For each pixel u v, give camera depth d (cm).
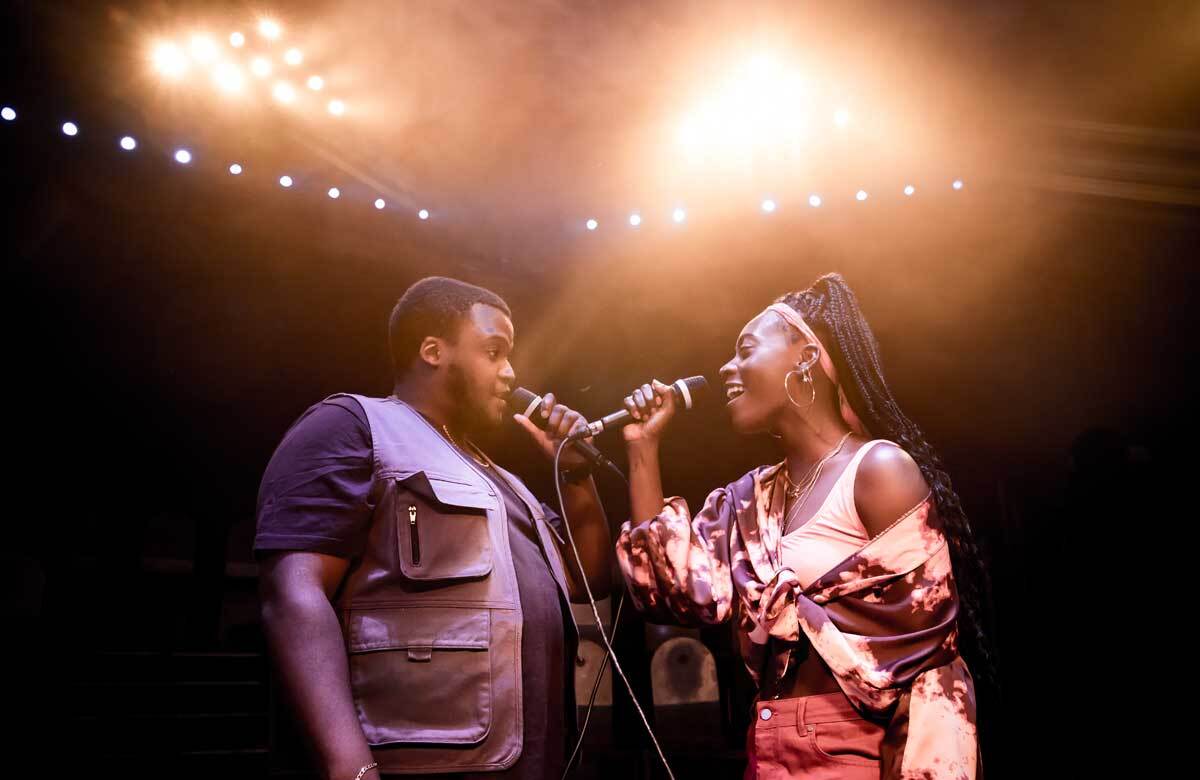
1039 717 509
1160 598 497
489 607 151
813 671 151
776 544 163
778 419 176
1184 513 506
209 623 501
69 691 423
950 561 156
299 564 144
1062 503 539
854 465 161
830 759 142
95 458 504
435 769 137
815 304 184
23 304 493
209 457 529
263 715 448
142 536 508
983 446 557
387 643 144
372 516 154
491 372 184
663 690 537
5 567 484
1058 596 526
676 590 168
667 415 194
